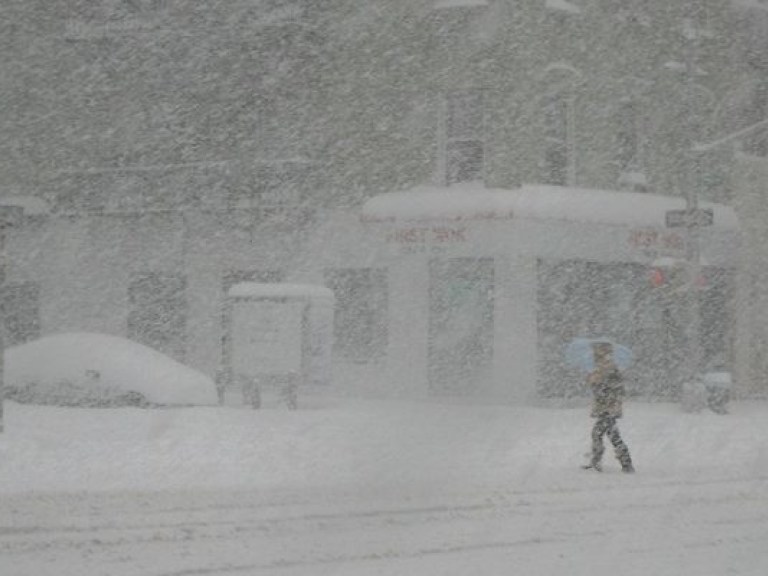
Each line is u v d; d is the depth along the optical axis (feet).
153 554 112.57
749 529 135.74
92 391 276.00
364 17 357.61
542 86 342.64
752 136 408.87
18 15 405.18
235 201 371.15
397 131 353.31
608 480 177.27
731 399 382.63
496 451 209.67
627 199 354.13
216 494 150.82
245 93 372.58
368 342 355.56
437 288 344.28
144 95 387.34
